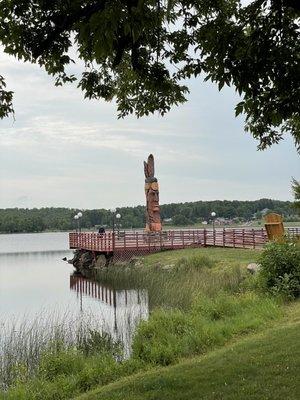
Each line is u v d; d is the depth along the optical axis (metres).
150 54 8.88
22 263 57.53
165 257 34.19
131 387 8.97
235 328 13.30
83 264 44.09
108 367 11.30
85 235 46.31
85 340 15.30
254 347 10.66
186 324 13.81
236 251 31.59
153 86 8.98
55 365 11.77
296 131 11.22
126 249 38.94
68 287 34.00
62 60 8.59
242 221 121.12
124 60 9.68
